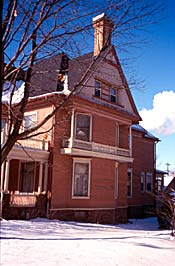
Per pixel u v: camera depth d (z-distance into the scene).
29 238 10.22
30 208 16.19
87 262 7.07
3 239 9.52
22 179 18.84
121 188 21.69
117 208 20.91
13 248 8.11
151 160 29.14
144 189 27.41
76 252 8.10
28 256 7.25
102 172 19.27
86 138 18.52
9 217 15.20
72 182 17.73
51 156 17.11
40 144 17.09
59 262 6.84
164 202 18.00
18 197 15.76
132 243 10.49
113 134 20.56
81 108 17.92
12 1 3.88
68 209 17.38
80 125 18.41
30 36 4.38
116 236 12.69
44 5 4.53
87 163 18.47
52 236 11.23
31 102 18.03
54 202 16.80
